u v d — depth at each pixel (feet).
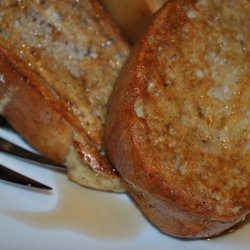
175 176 0.59
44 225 0.62
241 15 0.70
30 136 0.68
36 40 0.70
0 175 0.64
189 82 0.65
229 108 0.66
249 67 0.68
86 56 0.72
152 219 0.65
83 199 0.67
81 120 0.68
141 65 0.61
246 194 0.61
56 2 0.73
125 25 0.73
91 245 0.63
